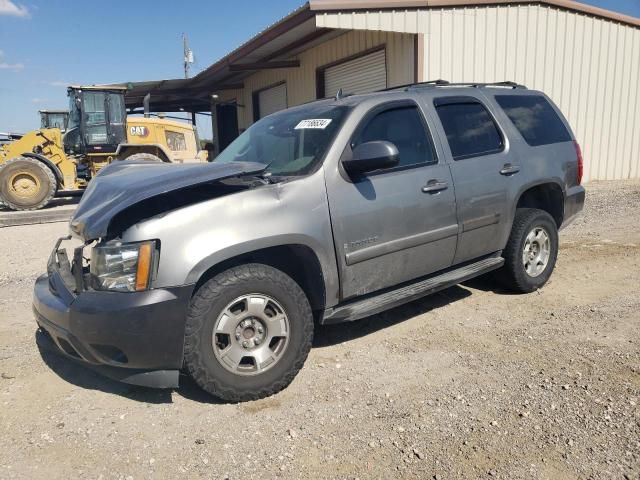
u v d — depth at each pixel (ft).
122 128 47.75
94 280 10.59
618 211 31.73
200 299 10.61
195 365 10.59
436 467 8.81
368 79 42.04
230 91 72.02
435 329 14.66
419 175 13.73
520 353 12.91
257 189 11.44
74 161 47.09
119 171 13.91
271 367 11.25
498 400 10.79
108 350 10.39
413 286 14.24
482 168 15.24
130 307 10.02
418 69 36.47
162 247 10.30
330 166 12.30
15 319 16.48
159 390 11.84
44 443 9.87
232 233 10.80
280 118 15.38
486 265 15.89
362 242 12.64
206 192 11.53
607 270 19.57
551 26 41.93
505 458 8.95
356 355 13.24
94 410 11.03
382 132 13.47
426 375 12.01
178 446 9.69
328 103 14.56
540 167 16.99
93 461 9.32
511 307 16.14
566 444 9.25
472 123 15.69
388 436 9.73
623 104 47.65
